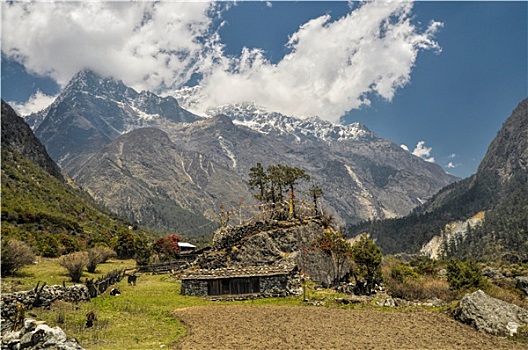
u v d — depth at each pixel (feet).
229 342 98.32
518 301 152.66
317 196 242.58
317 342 99.40
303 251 192.65
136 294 167.84
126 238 313.32
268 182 273.54
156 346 91.86
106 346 89.45
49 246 248.93
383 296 158.30
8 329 87.51
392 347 96.27
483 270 239.30
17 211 368.27
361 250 172.86
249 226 215.51
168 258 313.12
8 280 146.82
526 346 97.66
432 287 164.04
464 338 104.17
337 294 163.02
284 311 135.33
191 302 154.51
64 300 127.75
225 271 172.04
